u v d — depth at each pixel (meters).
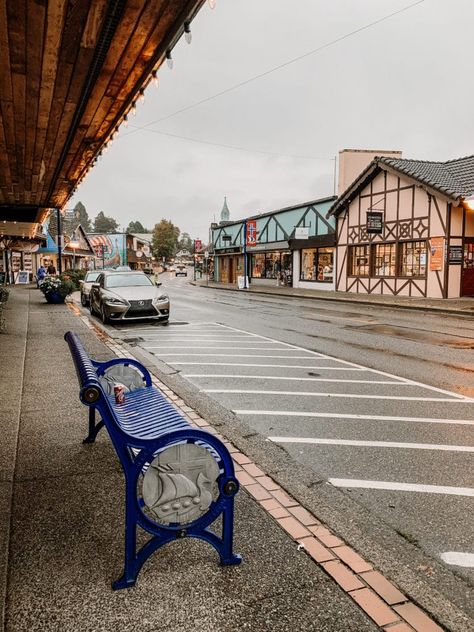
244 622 2.34
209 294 30.92
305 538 3.10
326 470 4.29
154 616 2.37
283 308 20.27
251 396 6.60
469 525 3.42
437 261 22.41
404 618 2.39
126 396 4.38
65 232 47.19
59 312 16.27
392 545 3.18
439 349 10.30
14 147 9.30
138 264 89.31
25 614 2.37
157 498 2.68
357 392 6.83
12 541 2.99
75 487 3.71
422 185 22.45
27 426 5.03
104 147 9.52
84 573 2.69
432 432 5.22
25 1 4.12
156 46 5.09
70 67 5.60
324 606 2.46
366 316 16.95
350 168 32.38
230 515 2.75
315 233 33.06
